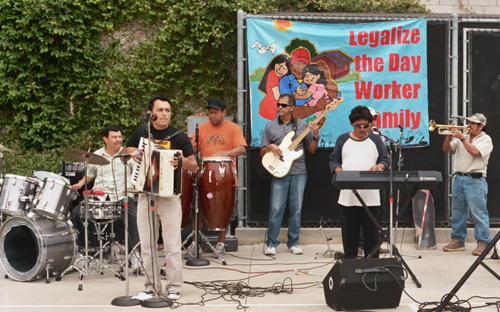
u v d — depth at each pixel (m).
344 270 4.00
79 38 8.05
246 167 7.28
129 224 5.65
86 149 7.98
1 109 8.16
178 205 4.50
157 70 8.09
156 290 4.39
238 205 7.27
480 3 8.34
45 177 5.12
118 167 5.90
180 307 4.23
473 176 6.43
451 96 7.38
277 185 6.57
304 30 7.21
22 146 8.12
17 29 7.96
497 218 7.34
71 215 5.97
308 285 4.98
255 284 5.01
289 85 7.21
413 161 7.28
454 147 6.64
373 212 4.98
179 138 4.55
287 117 6.66
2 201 5.18
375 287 4.01
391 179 4.48
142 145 4.33
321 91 7.21
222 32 8.00
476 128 6.34
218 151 6.23
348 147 5.10
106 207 5.19
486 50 7.39
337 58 7.24
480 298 4.52
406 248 6.92
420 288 4.86
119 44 8.16
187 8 7.95
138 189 4.27
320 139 7.24
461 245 6.75
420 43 7.22
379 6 8.08
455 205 6.68
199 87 8.16
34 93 8.05
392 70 7.24
